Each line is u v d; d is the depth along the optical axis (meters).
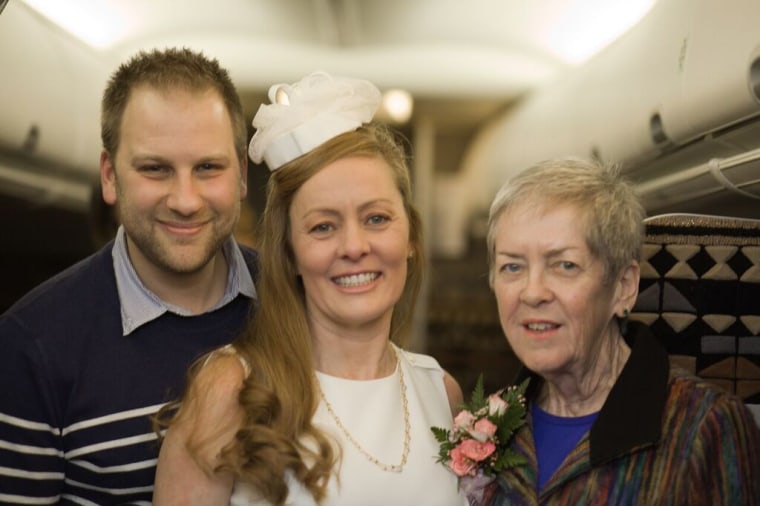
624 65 3.75
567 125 4.78
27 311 1.89
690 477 1.53
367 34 5.13
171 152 1.82
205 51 5.31
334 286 1.71
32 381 1.83
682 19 3.01
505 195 1.69
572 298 1.61
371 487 1.67
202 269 1.95
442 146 8.81
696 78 2.76
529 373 1.85
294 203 1.71
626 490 1.56
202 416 1.65
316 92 1.70
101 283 1.96
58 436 1.85
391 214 1.71
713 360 2.00
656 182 3.30
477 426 1.69
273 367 1.69
